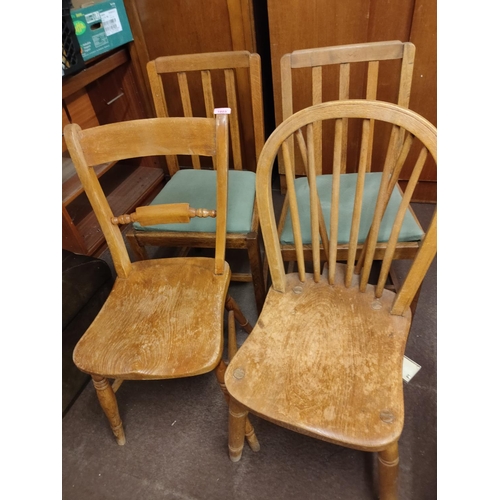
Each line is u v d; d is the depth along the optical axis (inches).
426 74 54.3
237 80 63.4
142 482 40.7
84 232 69.1
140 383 49.8
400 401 27.5
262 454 41.4
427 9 48.8
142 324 35.7
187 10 58.6
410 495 37.1
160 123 34.0
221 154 33.2
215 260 38.9
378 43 38.9
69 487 40.9
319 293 36.3
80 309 47.1
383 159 64.8
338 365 30.1
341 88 41.4
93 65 60.1
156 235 46.8
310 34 53.7
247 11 56.1
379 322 33.1
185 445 43.2
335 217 32.8
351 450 41.0
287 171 31.4
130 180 81.6
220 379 36.3
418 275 31.0
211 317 35.6
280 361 30.8
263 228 33.0
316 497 37.9
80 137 34.1
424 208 70.5
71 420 46.9
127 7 60.6
